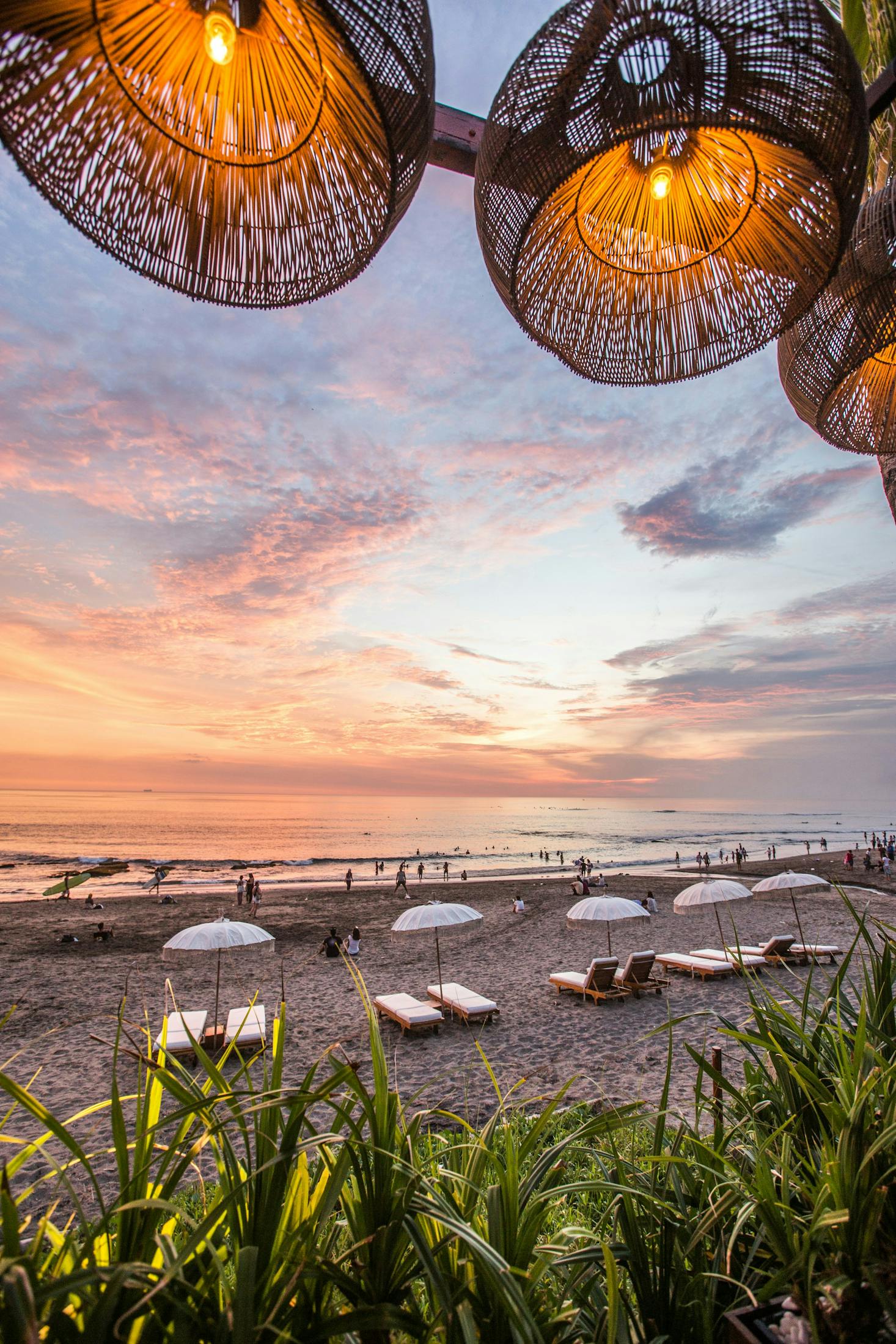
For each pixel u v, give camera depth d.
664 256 1.89
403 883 35.75
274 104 1.54
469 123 2.02
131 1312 1.00
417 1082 9.12
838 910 24.39
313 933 22.77
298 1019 12.48
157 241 1.57
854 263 1.76
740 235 1.77
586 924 14.14
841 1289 1.36
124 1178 1.24
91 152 1.45
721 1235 1.83
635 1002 13.07
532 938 20.98
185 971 16.55
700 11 1.26
